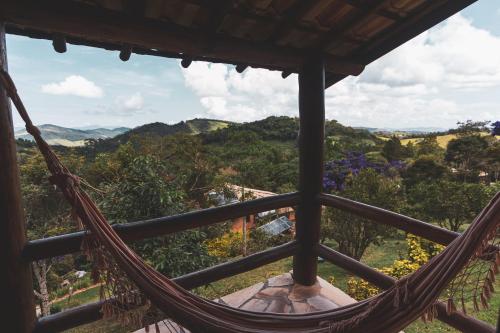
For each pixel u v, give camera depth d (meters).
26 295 1.17
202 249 5.16
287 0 1.45
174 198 4.85
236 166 17.03
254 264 1.91
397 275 5.35
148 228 1.46
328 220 9.12
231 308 1.18
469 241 0.76
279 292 2.12
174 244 4.76
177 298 1.06
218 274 1.75
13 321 1.13
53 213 7.81
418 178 13.07
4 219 1.07
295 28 1.65
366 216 1.70
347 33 1.75
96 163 6.70
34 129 0.95
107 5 1.31
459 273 0.78
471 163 12.85
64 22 1.24
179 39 1.48
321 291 2.13
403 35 1.74
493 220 0.72
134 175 4.72
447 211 8.69
